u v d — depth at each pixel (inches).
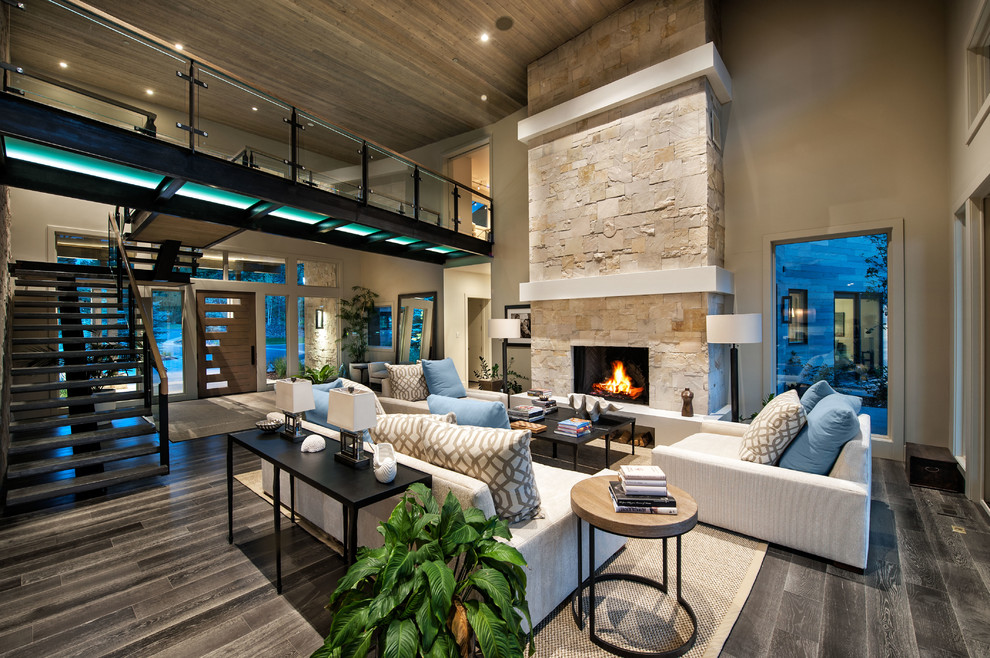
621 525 68.2
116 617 78.5
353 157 202.5
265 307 346.9
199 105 146.1
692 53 172.9
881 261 169.0
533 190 233.5
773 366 188.7
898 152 159.5
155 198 167.2
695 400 178.5
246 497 134.3
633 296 195.8
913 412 156.9
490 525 61.6
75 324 202.5
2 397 155.3
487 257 297.9
